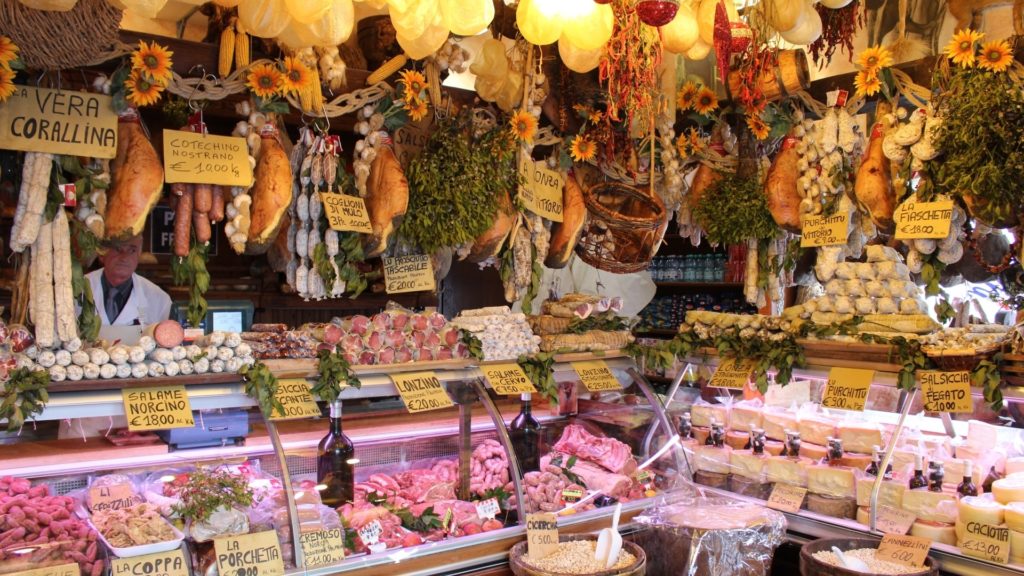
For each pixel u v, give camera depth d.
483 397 3.13
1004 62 2.84
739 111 3.82
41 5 2.06
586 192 3.67
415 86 3.04
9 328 2.27
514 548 2.93
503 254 3.48
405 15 2.55
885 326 3.22
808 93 3.65
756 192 3.73
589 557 2.86
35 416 2.24
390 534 2.80
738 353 3.58
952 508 2.97
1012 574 2.72
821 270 3.54
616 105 3.26
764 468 3.56
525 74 3.39
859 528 3.17
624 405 3.67
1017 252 3.01
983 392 2.84
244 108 2.79
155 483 2.58
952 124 2.92
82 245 2.43
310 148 2.93
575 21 2.85
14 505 2.31
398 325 3.04
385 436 3.17
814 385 3.71
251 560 2.44
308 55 2.82
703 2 3.46
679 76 4.11
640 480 3.49
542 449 3.49
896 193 3.31
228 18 2.73
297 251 2.95
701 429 3.87
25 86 2.33
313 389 2.72
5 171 2.45
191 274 2.68
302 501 2.64
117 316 4.17
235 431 2.78
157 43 2.51
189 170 2.59
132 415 2.34
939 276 3.18
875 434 3.32
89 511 2.45
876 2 4.58
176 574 2.33
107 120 2.45
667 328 6.77
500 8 3.70
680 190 3.75
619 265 3.77
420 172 3.12
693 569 2.94
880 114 3.42
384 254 3.34
